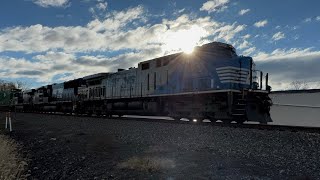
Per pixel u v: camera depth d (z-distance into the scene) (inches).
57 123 861.2
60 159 382.3
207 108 649.0
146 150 386.0
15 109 2199.8
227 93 601.9
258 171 268.1
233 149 355.9
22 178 301.4
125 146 430.3
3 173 302.8
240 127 519.2
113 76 1064.8
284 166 278.1
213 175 264.7
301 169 266.4
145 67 877.8
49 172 327.0
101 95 1138.0
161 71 804.0
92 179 284.0
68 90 1443.2
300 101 893.8
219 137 428.1
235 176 257.1
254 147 356.2
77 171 317.4
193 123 620.1
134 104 909.2
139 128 586.9
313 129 494.9
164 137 466.3
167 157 340.8
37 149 472.7
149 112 852.0
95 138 522.9
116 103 1018.7
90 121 831.1
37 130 734.5
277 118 936.9
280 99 948.6
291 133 423.5
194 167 293.1
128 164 319.3
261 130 460.8
